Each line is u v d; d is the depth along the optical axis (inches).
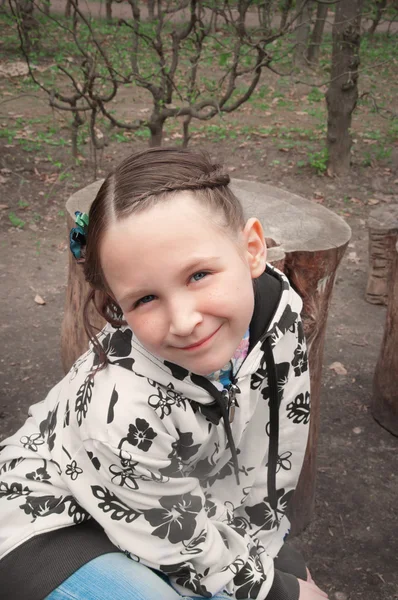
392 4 386.3
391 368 126.6
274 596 61.5
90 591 54.8
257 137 304.3
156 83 354.6
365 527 108.8
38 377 144.9
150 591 55.6
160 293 48.0
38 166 260.4
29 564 56.0
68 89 368.8
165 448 54.5
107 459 53.3
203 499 57.9
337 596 96.0
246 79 403.2
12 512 57.7
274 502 68.2
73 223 101.4
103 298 58.4
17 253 199.8
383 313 175.5
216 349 50.0
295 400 65.3
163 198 47.4
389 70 440.1
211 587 57.7
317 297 93.4
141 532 55.6
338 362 153.4
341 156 260.4
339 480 118.5
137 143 291.1
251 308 50.7
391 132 313.4
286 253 90.2
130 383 53.7
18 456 61.0
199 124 319.9
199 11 219.1
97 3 600.7
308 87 392.8
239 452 65.8
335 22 244.5
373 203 240.8
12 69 398.9
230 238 49.3
